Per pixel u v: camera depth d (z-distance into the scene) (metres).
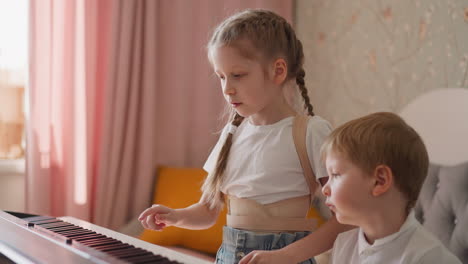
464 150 1.49
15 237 0.86
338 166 0.80
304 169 0.96
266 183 0.97
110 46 2.19
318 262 1.67
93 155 2.22
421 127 1.58
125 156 2.26
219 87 2.45
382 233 0.80
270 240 0.94
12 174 2.15
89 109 2.17
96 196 2.19
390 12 2.11
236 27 0.96
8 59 2.16
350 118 2.30
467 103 1.49
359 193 0.78
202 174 2.20
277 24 1.01
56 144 2.13
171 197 2.16
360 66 2.25
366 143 0.77
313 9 2.49
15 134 2.19
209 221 1.11
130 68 2.26
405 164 0.78
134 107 2.26
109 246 0.76
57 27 2.11
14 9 2.17
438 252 0.77
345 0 2.32
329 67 2.41
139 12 2.26
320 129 0.97
